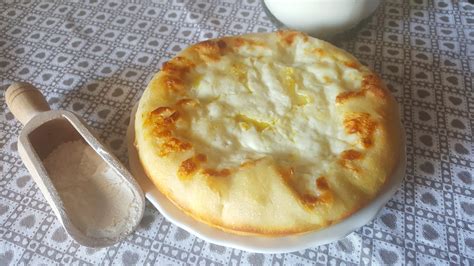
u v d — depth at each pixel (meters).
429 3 0.48
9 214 0.30
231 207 0.25
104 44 0.44
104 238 0.26
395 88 0.38
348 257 0.27
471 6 0.47
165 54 0.43
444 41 0.43
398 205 0.30
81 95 0.39
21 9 0.49
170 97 0.30
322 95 0.30
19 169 0.33
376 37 0.44
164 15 0.47
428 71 0.40
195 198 0.25
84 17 0.47
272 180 0.25
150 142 0.27
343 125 0.28
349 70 0.32
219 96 0.30
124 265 0.27
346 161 0.26
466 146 0.33
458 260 0.27
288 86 0.31
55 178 0.29
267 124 0.29
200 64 0.32
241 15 0.47
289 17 0.39
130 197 0.28
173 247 0.28
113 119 0.36
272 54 0.33
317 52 0.33
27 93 0.32
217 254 0.28
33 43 0.44
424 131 0.35
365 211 0.26
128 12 0.48
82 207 0.27
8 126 0.36
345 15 0.38
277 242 0.25
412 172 0.32
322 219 0.24
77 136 0.31
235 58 0.33
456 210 0.30
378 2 0.41
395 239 0.28
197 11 0.48
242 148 0.27
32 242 0.29
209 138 0.27
